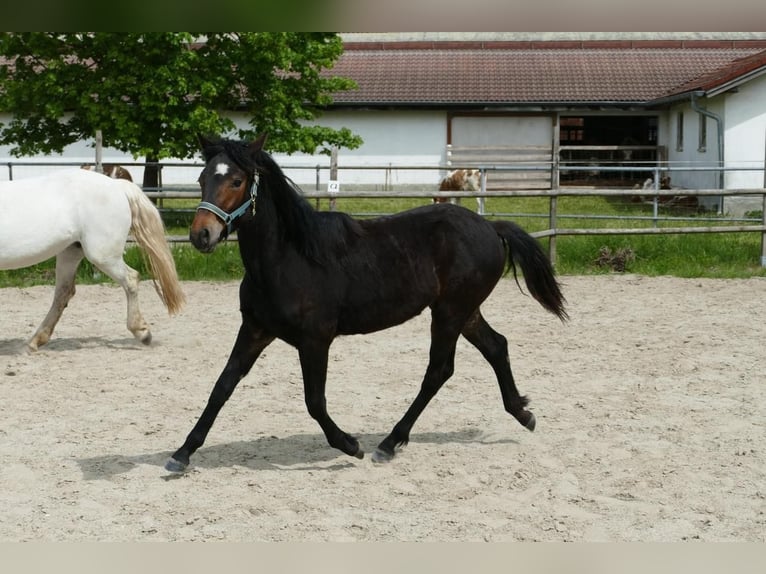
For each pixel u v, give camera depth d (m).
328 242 5.08
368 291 5.14
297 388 7.00
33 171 26.39
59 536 4.28
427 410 6.45
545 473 5.16
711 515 4.54
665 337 8.73
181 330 9.13
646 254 13.05
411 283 5.23
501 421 6.18
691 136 23.95
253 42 16.55
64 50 17.25
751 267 12.77
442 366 5.48
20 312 10.06
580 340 8.63
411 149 26.47
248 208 4.83
